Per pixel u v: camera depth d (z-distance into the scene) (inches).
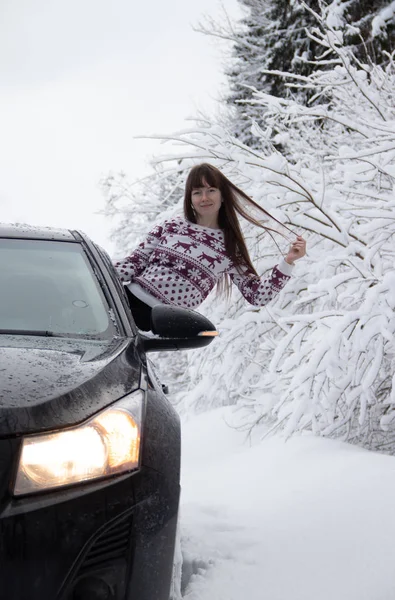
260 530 139.2
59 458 76.1
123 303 114.8
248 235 249.4
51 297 111.3
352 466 178.5
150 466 82.4
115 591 76.4
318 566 118.3
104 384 85.9
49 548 72.6
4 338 99.7
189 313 110.7
